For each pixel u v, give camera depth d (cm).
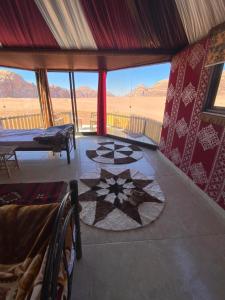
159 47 302
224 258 160
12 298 88
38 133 393
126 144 486
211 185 224
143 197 245
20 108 769
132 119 580
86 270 147
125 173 317
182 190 265
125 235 184
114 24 251
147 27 255
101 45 298
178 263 155
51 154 405
